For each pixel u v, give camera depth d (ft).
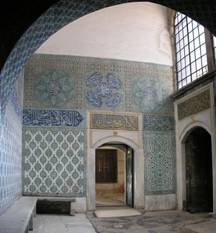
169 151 30.40
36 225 21.40
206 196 29.60
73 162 28.14
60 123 28.35
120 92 30.01
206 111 26.04
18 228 12.60
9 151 19.13
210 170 29.94
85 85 29.35
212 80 25.35
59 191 27.63
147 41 31.58
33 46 13.03
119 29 31.09
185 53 30.37
